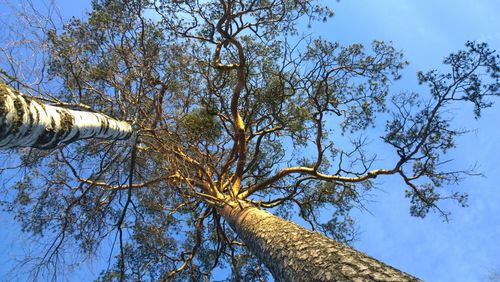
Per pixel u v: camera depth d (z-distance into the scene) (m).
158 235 8.41
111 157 7.19
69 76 6.21
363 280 3.11
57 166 7.35
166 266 9.15
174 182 7.04
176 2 7.99
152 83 6.52
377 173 7.96
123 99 6.02
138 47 7.01
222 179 8.09
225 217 7.12
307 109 8.99
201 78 8.50
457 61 6.96
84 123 3.95
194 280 8.90
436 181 8.66
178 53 7.29
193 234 10.38
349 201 9.95
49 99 4.38
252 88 9.03
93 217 7.22
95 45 6.54
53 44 5.25
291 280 3.95
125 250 8.92
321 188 10.25
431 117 7.21
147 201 8.14
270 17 8.72
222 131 9.46
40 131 3.16
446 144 8.00
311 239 4.25
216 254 9.87
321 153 7.79
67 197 7.32
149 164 7.30
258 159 10.16
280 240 4.62
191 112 7.46
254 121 8.95
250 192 8.38
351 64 8.59
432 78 7.13
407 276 3.09
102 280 8.52
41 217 7.29
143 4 7.62
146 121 6.14
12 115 2.79
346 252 3.68
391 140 7.63
